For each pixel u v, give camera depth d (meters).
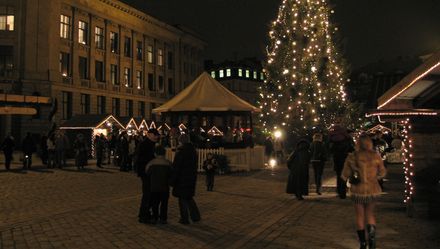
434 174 9.47
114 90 58.06
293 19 29.12
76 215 10.06
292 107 28.97
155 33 67.50
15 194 13.81
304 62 28.75
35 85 45.53
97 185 16.39
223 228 8.66
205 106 22.56
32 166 26.14
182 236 7.97
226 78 84.81
